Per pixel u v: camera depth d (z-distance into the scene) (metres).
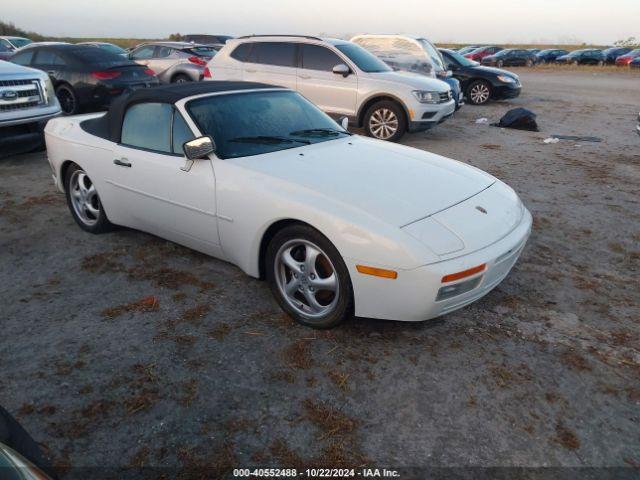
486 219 3.25
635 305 3.73
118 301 3.72
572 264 4.39
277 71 9.61
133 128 4.24
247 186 3.42
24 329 3.38
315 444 2.46
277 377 2.91
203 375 2.92
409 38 12.90
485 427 2.56
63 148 4.82
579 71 35.44
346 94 9.27
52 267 4.27
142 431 2.53
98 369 2.97
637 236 5.02
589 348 3.20
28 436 1.91
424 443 2.46
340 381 2.87
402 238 2.88
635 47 46.41
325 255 3.11
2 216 5.43
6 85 7.10
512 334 3.34
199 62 14.58
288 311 3.45
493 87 15.32
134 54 16.00
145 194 4.14
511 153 8.80
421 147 9.23
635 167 7.81
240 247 3.59
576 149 9.18
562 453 2.41
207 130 3.82
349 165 3.66
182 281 4.01
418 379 2.90
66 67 10.52
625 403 2.73
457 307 3.10
